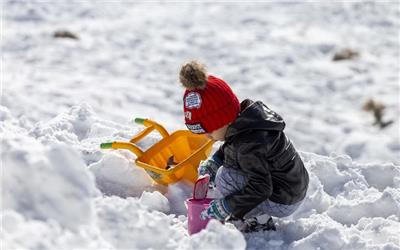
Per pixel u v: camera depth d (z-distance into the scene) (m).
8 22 27.14
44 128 8.18
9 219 4.44
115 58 22.52
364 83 21.44
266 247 6.05
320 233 5.98
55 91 17.05
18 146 4.97
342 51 24.44
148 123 7.91
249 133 6.09
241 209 6.10
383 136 16.56
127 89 18.75
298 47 25.48
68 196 4.67
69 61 21.36
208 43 25.50
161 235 5.35
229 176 6.35
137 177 7.36
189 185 7.39
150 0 33.91
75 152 4.87
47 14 29.14
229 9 32.34
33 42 23.39
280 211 6.45
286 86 20.64
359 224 6.71
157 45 24.89
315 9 32.50
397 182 8.10
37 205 4.63
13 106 14.84
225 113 6.14
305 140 16.41
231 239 4.95
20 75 18.56
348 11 31.97
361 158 15.35
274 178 6.30
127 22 28.84
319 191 7.28
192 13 31.42
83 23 28.11
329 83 21.31
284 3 33.84
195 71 6.13
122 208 5.38
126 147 7.36
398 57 24.98
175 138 7.79
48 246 4.34
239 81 20.89
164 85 19.77
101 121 9.09
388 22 30.19
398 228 6.45
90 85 18.48
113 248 4.89
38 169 4.68
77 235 4.55
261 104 6.37
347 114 18.61
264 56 23.83
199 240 5.04
